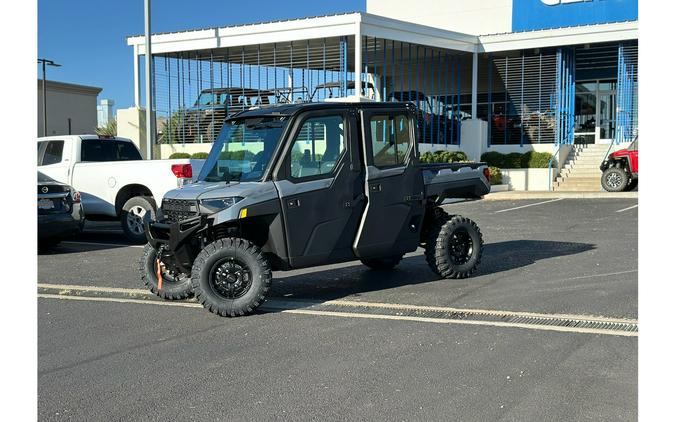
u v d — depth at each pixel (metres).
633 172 19.98
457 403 4.36
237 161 7.29
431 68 25.89
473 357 5.28
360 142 7.50
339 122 7.37
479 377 4.82
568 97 24.88
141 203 12.23
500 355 5.31
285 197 6.96
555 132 24.56
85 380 4.96
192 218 6.75
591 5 25.45
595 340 5.64
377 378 4.86
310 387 4.71
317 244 7.22
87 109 46.72
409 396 4.50
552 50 24.58
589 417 4.09
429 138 25.23
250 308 6.76
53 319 6.81
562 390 4.53
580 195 19.86
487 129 26.08
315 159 7.22
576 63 26.12
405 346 5.62
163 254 7.19
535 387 4.60
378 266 9.32
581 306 6.83
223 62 25.77
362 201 7.48
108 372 5.13
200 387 4.77
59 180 12.84
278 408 4.36
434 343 5.68
